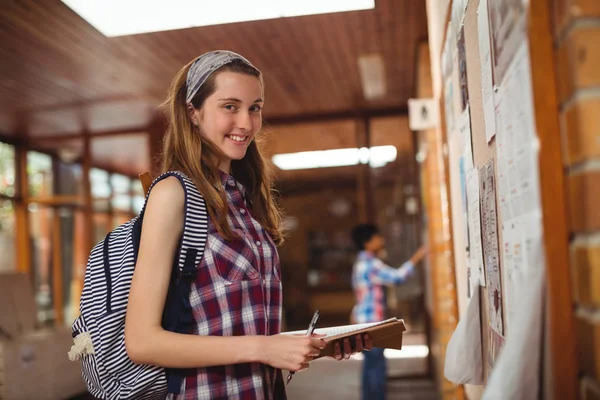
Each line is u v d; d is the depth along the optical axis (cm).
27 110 645
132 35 440
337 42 480
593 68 70
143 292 106
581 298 72
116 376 113
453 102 192
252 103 122
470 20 136
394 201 695
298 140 846
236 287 112
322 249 1369
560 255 75
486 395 81
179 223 111
